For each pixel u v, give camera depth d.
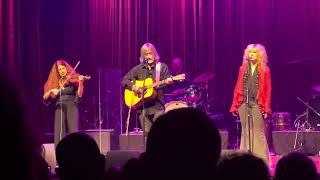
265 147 6.36
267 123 7.90
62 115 7.25
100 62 10.25
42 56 10.06
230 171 1.37
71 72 7.37
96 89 10.04
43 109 9.79
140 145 7.58
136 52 10.27
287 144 7.97
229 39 10.10
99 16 10.27
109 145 7.93
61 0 10.20
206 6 10.21
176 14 10.24
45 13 10.10
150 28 10.27
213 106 9.56
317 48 9.72
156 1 10.28
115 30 10.29
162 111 6.95
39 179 0.78
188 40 10.20
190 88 8.30
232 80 10.01
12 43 9.57
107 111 9.33
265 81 6.35
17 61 9.70
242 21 10.05
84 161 1.97
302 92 9.67
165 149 1.13
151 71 7.04
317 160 7.01
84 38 10.27
